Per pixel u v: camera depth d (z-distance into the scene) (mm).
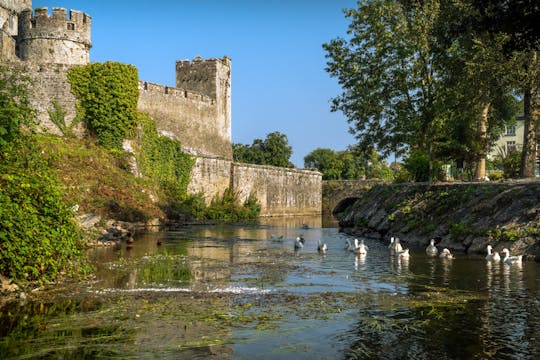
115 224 34031
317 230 42062
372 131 39750
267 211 74375
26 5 59844
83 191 36688
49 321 10406
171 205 49750
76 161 40625
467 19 16109
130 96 48688
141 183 45688
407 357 8508
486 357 8469
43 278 14125
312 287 14422
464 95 35188
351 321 10617
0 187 13445
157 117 61625
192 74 75875
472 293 13391
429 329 10031
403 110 37469
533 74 31719
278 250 25141
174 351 8688
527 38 14094
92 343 9062
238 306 11891
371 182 90688
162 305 11883
